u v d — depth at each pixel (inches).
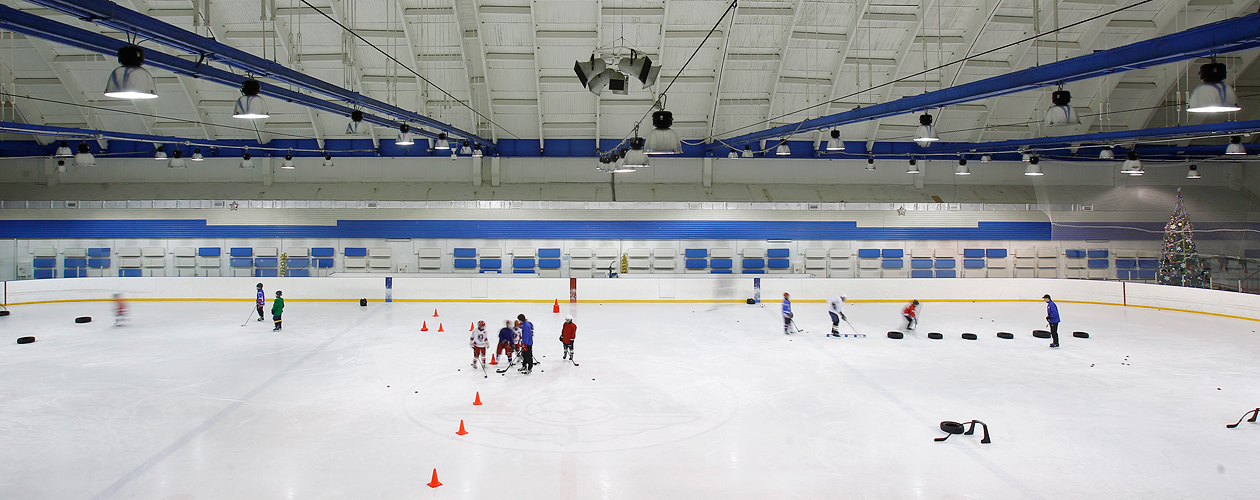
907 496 331.6
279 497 326.6
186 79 1093.8
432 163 1294.3
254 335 740.7
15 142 1227.2
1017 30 983.6
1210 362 621.3
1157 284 981.2
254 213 1221.1
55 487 336.5
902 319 870.4
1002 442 406.0
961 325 828.6
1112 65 400.8
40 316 867.4
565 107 1173.7
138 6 907.4
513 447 395.5
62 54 1021.2
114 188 1259.2
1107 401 492.1
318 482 344.5
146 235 1213.1
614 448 394.9
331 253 1229.1
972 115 1205.1
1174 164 1320.1
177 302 1003.9
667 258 1247.5
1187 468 366.3
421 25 970.1
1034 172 979.3
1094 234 1275.8
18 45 999.0
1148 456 383.9
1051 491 337.7
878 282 1043.9
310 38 983.6
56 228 1203.2
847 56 1032.2
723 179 1317.7
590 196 1256.2
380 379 548.4
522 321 570.3
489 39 1013.8
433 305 984.3
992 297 1061.1
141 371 572.7
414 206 1229.1
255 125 1220.5
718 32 997.8
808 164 1325.0
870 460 377.7
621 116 1202.0
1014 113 1187.9
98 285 1010.7
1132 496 332.5
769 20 981.8
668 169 1307.8
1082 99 1149.7
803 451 390.9
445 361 614.2
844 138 1277.1
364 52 1023.0
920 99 588.1
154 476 350.6
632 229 1240.2
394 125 861.8
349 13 943.0
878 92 1114.7
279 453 383.9
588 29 993.5
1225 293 895.7
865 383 541.3
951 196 1302.9
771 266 1254.9
